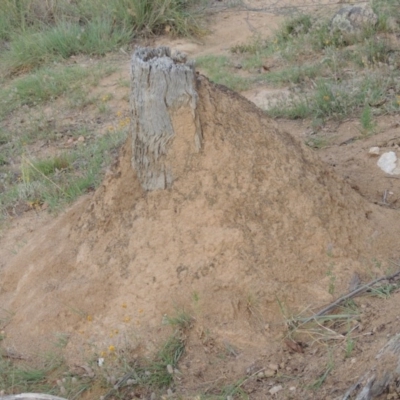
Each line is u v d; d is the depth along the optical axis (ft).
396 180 8.96
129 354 7.00
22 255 8.36
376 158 9.46
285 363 6.66
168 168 7.46
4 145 12.30
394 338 6.30
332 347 6.68
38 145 12.14
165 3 16.21
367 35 13.38
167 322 7.06
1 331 7.64
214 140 7.46
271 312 7.02
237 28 16.02
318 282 7.23
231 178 7.42
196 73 7.73
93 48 15.58
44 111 13.30
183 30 15.98
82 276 7.61
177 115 7.35
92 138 12.07
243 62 13.83
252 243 7.25
